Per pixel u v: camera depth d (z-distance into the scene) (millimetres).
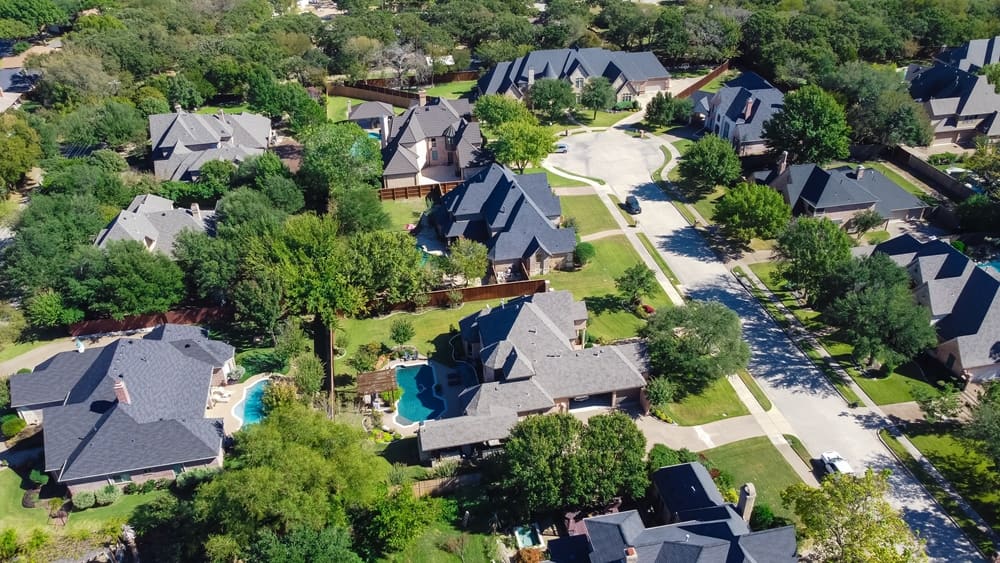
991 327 74688
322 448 57281
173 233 97625
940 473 64188
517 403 68312
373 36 178500
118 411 64312
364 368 76688
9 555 56719
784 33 171250
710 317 73250
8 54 184375
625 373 71438
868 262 79562
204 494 54094
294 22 187500
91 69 146625
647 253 100938
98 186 106875
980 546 57469
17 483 65500
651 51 182875
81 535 58625
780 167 111750
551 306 79500
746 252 100500
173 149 125812
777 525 57906
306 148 114875
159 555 57406
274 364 79812
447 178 126250
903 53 171750
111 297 83938
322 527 53969
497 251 94188
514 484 58031
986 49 154000
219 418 69438
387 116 135375
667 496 58031
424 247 102688
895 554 49156
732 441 68250
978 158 111625
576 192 118625
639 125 146625
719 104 135500
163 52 168125
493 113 135125
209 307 88625
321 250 84812
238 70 157375
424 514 56875
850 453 66688
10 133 119062
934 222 105500
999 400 65500
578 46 182750
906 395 73625
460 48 193375
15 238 93188
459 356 80500
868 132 126250
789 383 75875
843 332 82125
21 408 71000
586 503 58406
